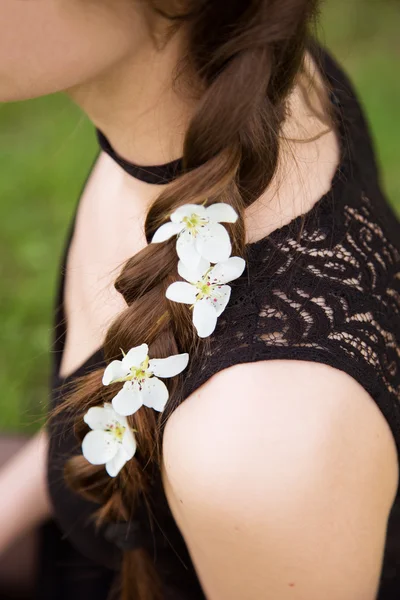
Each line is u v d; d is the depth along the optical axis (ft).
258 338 1.62
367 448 1.61
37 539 2.82
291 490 1.54
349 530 1.59
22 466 2.79
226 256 1.61
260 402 1.57
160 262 1.68
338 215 1.80
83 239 2.31
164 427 1.66
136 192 2.02
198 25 1.69
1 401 4.39
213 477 1.56
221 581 1.69
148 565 2.12
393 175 5.48
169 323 1.68
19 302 4.91
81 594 2.78
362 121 2.21
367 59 6.67
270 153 1.66
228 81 1.63
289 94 1.71
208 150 1.65
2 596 2.86
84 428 1.83
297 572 1.59
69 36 1.67
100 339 2.03
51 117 6.35
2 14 1.62
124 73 1.79
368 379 1.63
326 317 1.66
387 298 1.79
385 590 2.03
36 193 5.67
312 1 1.68
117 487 1.93
